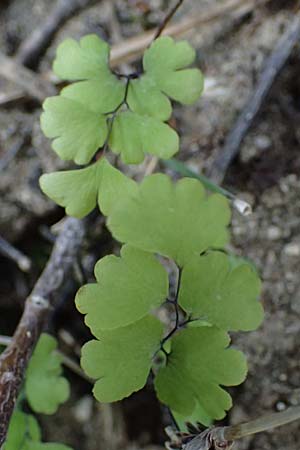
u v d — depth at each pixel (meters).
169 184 0.23
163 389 0.25
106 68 0.27
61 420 0.34
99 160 0.26
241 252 0.32
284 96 0.33
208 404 0.24
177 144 0.26
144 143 0.26
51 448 0.28
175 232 0.23
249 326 0.24
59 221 0.34
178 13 0.35
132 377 0.24
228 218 0.23
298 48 0.33
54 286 0.29
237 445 0.31
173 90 0.27
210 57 0.34
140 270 0.23
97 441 0.34
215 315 0.24
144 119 0.26
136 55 0.34
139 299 0.23
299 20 0.34
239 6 0.34
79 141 0.26
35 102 0.34
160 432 0.34
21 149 0.34
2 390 0.26
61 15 0.35
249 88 0.33
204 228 0.23
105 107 0.27
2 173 0.34
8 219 0.34
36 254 0.34
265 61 0.33
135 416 0.34
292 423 0.31
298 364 0.31
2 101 0.34
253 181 0.33
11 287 0.34
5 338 0.29
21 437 0.28
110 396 0.24
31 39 0.35
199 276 0.24
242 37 0.34
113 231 0.23
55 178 0.26
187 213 0.23
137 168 0.33
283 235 0.32
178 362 0.24
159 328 0.24
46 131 0.26
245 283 0.24
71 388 0.35
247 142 0.33
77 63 0.27
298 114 0.33
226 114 0.33
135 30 0.35
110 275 0.23
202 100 0.33
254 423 0.23
